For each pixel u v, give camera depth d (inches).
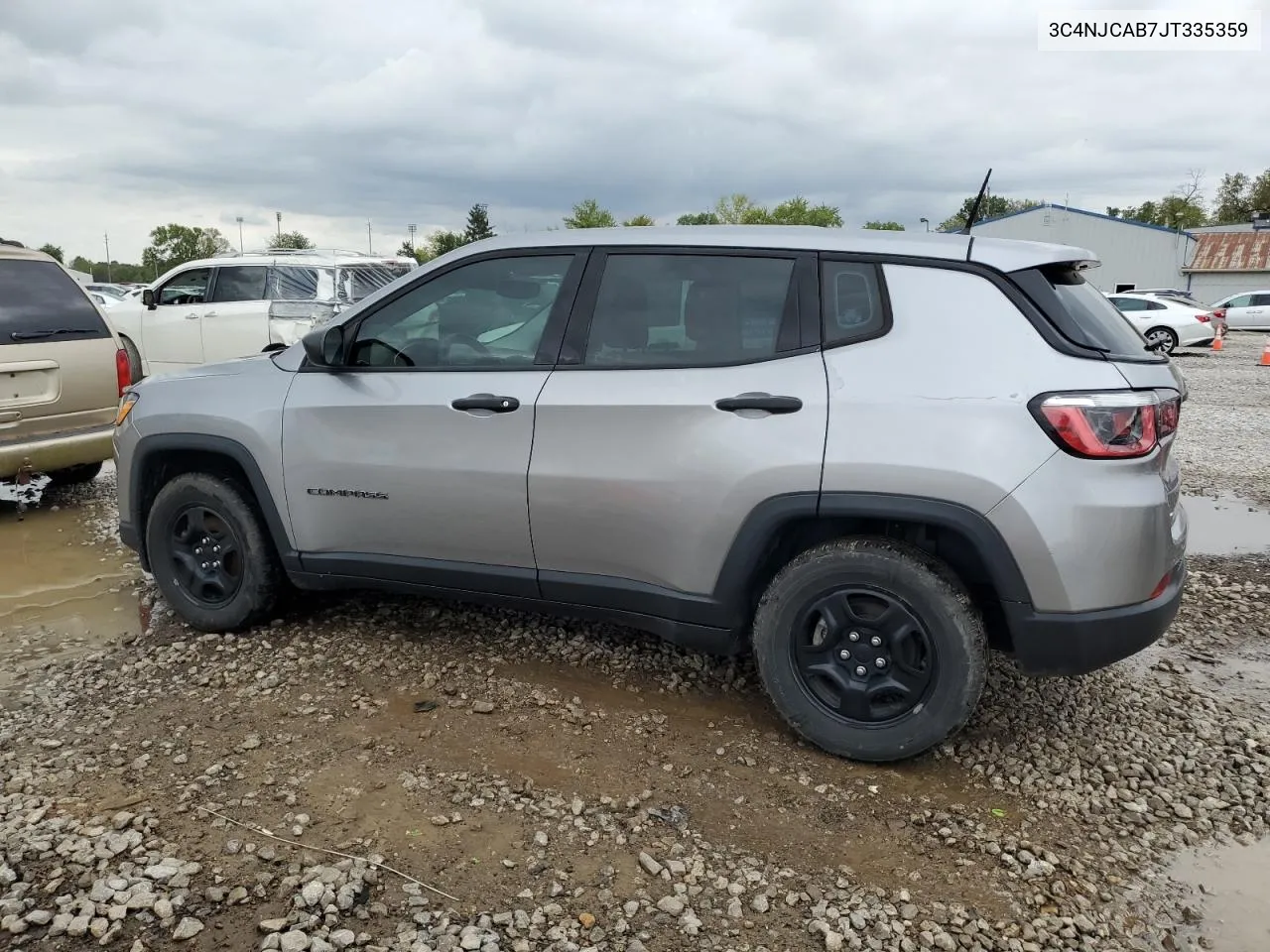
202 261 475.2
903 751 124.5
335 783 119.1
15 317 245.8
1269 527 266.1
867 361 122.6
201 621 169.2
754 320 130.0
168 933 91.6
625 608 139.3
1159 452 117.4
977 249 123.3
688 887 101.3
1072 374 114.7
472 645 165.2
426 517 147.7
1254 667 167.3
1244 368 805.2
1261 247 2003.0
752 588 134.2
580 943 92.2
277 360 164.1
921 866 106.6
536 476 137.7
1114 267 2025.1
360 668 154.7
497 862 104.3
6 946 88.8
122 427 173.2
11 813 110.6
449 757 126.6
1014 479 114.3
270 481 158.4
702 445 127.9
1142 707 149.3
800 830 112.7
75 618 180.2
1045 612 116.4
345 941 90.3
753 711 143.3
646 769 125.2
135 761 123.7
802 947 93.0
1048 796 122.2
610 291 138.2
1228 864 109.3
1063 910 99.8
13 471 243.8
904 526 127.5
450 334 147.6
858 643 125.8
